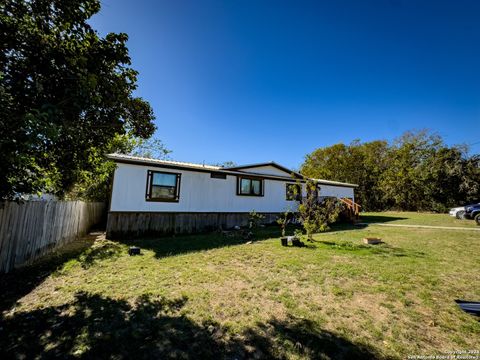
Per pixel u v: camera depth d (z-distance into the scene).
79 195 13.84
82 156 4.37
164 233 9.84
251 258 5.90
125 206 9.09
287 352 2.33
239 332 2.68
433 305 3.41
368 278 4.48
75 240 8.55
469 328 2.81
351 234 9.86
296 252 6.52
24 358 2.19
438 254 6.35
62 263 5.42
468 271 4.89
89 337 2.54
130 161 9.23
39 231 5.82
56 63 3.58
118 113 4.46
